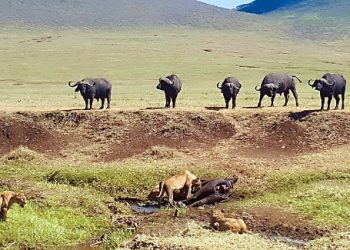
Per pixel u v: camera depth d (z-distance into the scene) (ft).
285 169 103.24
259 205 86.69
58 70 303.89
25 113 130.62
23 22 584.40
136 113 130.72
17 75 281.95
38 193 90.22
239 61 358.23
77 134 126.00
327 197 87.35
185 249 65.87
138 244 69.31
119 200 94.27
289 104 156.76
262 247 66.95
